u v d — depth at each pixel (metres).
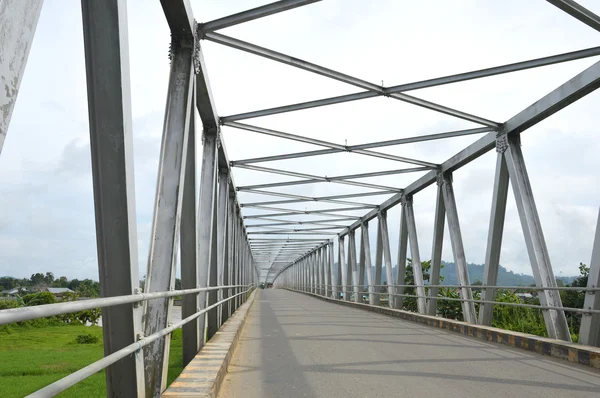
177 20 5.74
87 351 10.66
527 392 4.75
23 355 9.85
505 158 10.11
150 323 4.33
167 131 5.42
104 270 3.09
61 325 19.70
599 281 6.77
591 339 6.73
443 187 13.43
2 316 1.40
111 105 2.98
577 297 12.42
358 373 5.74
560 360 6.71
